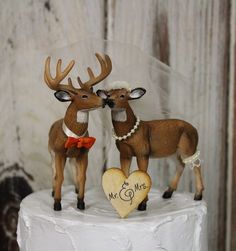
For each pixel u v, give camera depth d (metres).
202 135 1.27
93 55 1.09
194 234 0.93
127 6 1.20
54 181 1.00
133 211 0.93
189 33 1.23
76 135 0.92
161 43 1.22
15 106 1.23
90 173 1.24
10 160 1.25
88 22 1.20
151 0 1.21
